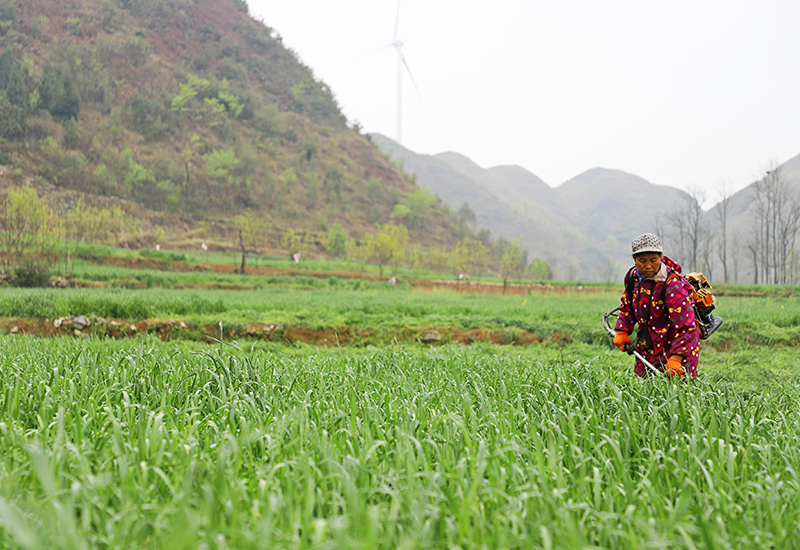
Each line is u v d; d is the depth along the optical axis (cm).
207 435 289
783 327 1221
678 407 335
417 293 2589
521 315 1365
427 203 11894
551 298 2323
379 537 194
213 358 428
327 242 7062
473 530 198
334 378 449
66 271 2319
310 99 14612
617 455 259
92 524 204
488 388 427
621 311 512
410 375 502
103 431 284
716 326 494
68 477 213
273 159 10631
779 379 698
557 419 326
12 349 650
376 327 1139
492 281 4566
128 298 1278
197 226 6931
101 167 6712
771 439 317
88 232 3853
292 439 275
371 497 228
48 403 325
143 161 7875
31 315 1141
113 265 3288
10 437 267
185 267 3638
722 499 226
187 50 12731
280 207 8888
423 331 1127
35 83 7869
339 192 10650
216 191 8225
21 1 9806
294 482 226
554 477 241
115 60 10150
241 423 301
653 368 433
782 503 238
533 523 198
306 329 1109
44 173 6222
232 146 9738
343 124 14925
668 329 468
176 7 13700
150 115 9038
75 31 10138
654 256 460
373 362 565
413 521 194
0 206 4328
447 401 371
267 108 11831
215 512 199
